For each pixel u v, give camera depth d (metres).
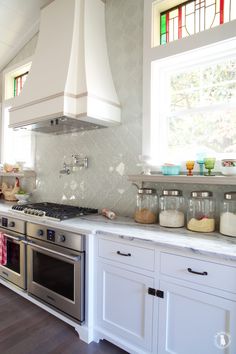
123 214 2.39
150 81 2.18
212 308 1.34
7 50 3.47
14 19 3.02
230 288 1.28
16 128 2.64
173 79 2.25
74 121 2.27
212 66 2.05
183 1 2.14
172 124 2.24
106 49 2.46
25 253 2.35
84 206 2.70
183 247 1.42
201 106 2.07
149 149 2.18
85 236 1.87
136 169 2.31
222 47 1.89
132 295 1.67
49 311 2.14
